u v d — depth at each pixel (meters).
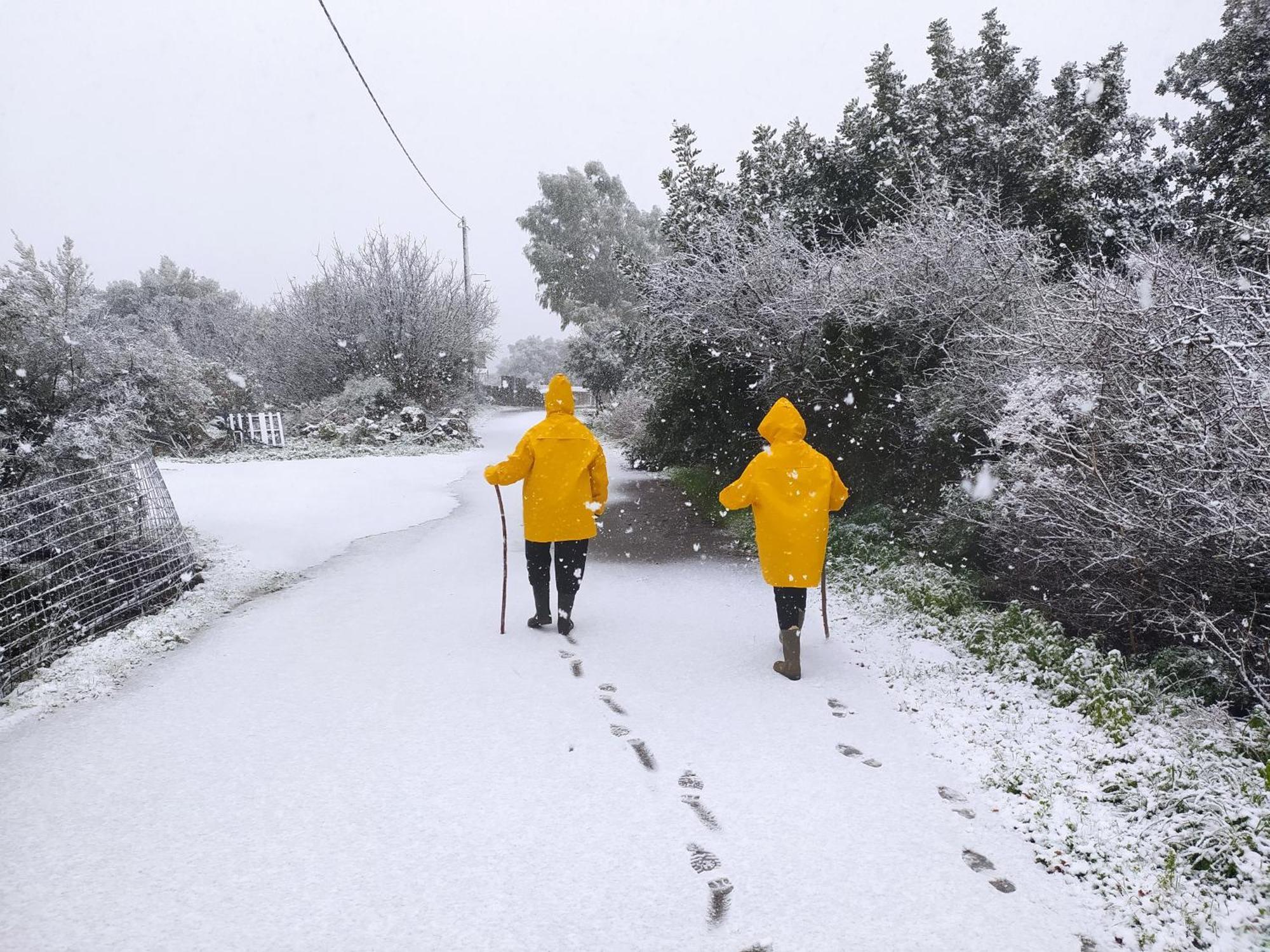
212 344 32.25
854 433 8.38
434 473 15.39
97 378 7.36
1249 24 12.41
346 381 24.20
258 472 15.37
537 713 4.26
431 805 3.34
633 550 8.39
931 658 5.02
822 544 4.80
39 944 2.51
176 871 2.90
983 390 6.90
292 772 3.63
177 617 5.96
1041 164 11.28
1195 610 4.15
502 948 2.49
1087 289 5.34
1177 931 2.51
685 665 4.99
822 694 4.53
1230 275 5.34
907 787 3.49
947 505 6.82
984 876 2.86
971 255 7.73
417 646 5.36
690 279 9.95
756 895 2.75
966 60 12.62
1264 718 3.70
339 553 8.41
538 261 53.69
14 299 6.95
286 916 2.64
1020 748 3.77
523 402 49.62
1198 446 3.96
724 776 3.59
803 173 12.12
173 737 4.01
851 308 8.12
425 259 25.17
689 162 12.32
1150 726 3.83
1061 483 4.85
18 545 5.37
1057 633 4.99
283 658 5.16
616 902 2.71
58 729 4.12
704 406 11.03
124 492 6.30
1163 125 14.26
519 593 6.74
